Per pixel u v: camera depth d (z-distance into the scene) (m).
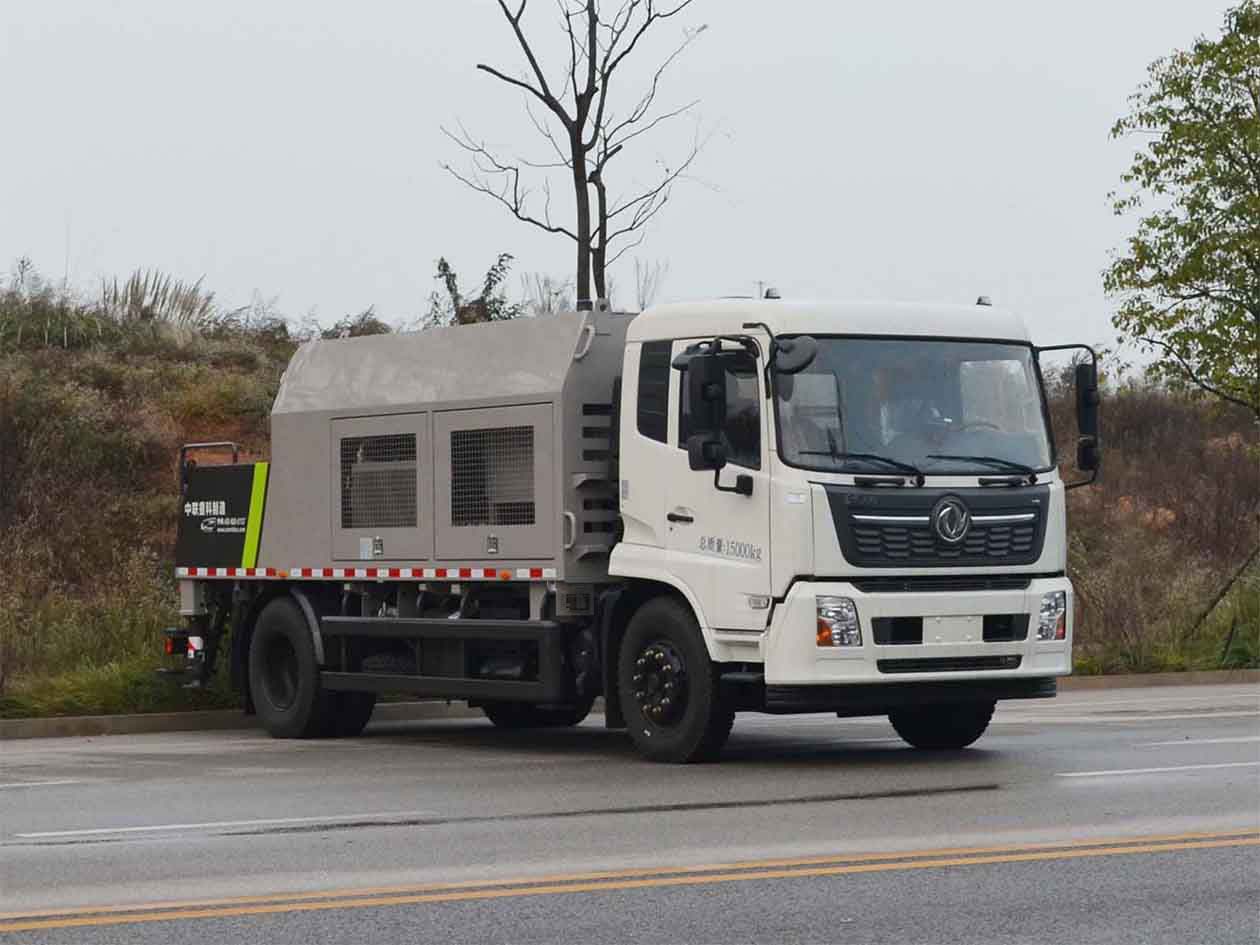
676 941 8.69
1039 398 17.14
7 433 31.69
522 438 18.39
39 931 9.09
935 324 16.81
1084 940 8.62
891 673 16.00
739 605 16.27
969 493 16.38
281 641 21.20
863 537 15.98
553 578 17.98
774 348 16.12
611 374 18.28
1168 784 14.26
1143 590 31.67
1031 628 16.52
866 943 8.60
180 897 9.98
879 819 12.58
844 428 16.22
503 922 9.17
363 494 20.19
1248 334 29.05
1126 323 29.75
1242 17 28.98
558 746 19.27
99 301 40.06
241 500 21.80
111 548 30.23
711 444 16.30
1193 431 46.19
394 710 23.69
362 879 10.48
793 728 20.78
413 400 19.64
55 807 13.95
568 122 24.33
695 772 15.93
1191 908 9.32
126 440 32.94
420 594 19.80
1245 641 29.55
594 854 11.23
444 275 33.22
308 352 21.25
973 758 16.72
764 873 10.40
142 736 21.47
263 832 12.41
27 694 22.31
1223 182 28.95
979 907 9.38
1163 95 29.38
